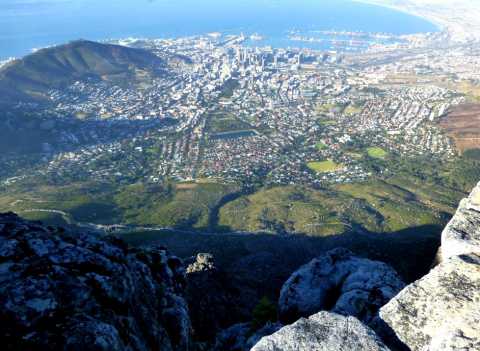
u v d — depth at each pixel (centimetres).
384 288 4350
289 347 2447
